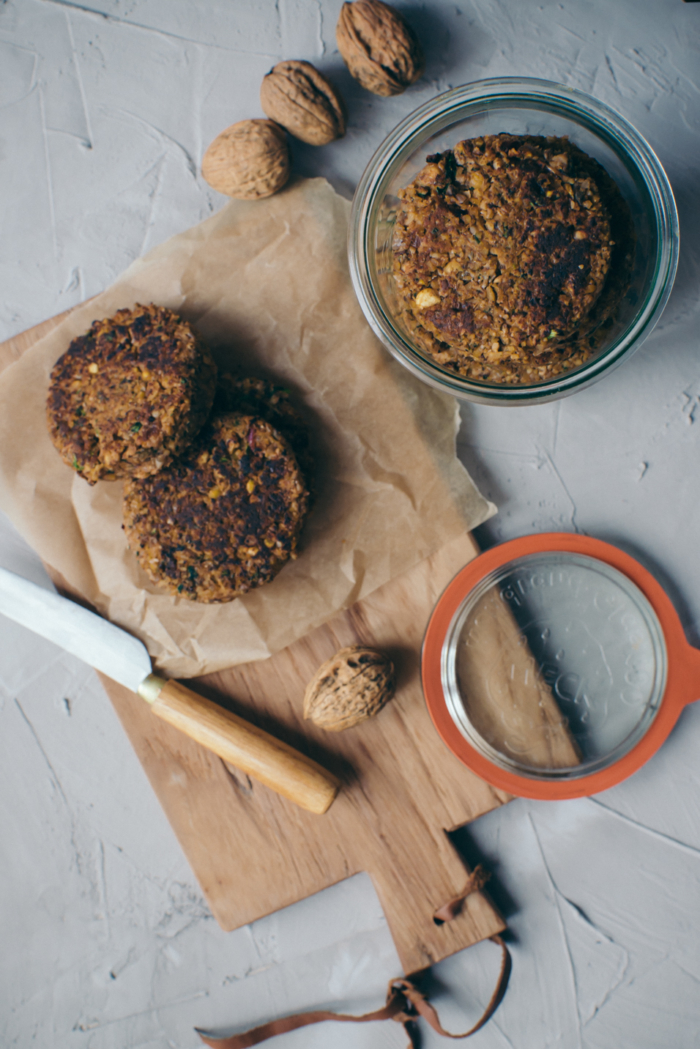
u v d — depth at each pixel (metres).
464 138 0.44
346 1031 0.51
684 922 0.49
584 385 0.43
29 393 0.48
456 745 0.47
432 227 0.42
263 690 0.48
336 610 0.48
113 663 0.48
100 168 0.50
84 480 0.48
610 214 0.43
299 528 0.46
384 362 0.48
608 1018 0.49
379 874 0.48
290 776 0.46
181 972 0.51
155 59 0.49
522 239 0.41
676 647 0.47
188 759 0.49
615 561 0.47
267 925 0.51
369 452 0.48
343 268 0.48
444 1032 0.48
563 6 0.48
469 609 0.47
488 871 0.49
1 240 0.50
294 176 0.48
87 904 0.52
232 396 0.47
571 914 0.50
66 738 0.51
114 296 0.48
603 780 0.47
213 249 0.48
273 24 0.49
